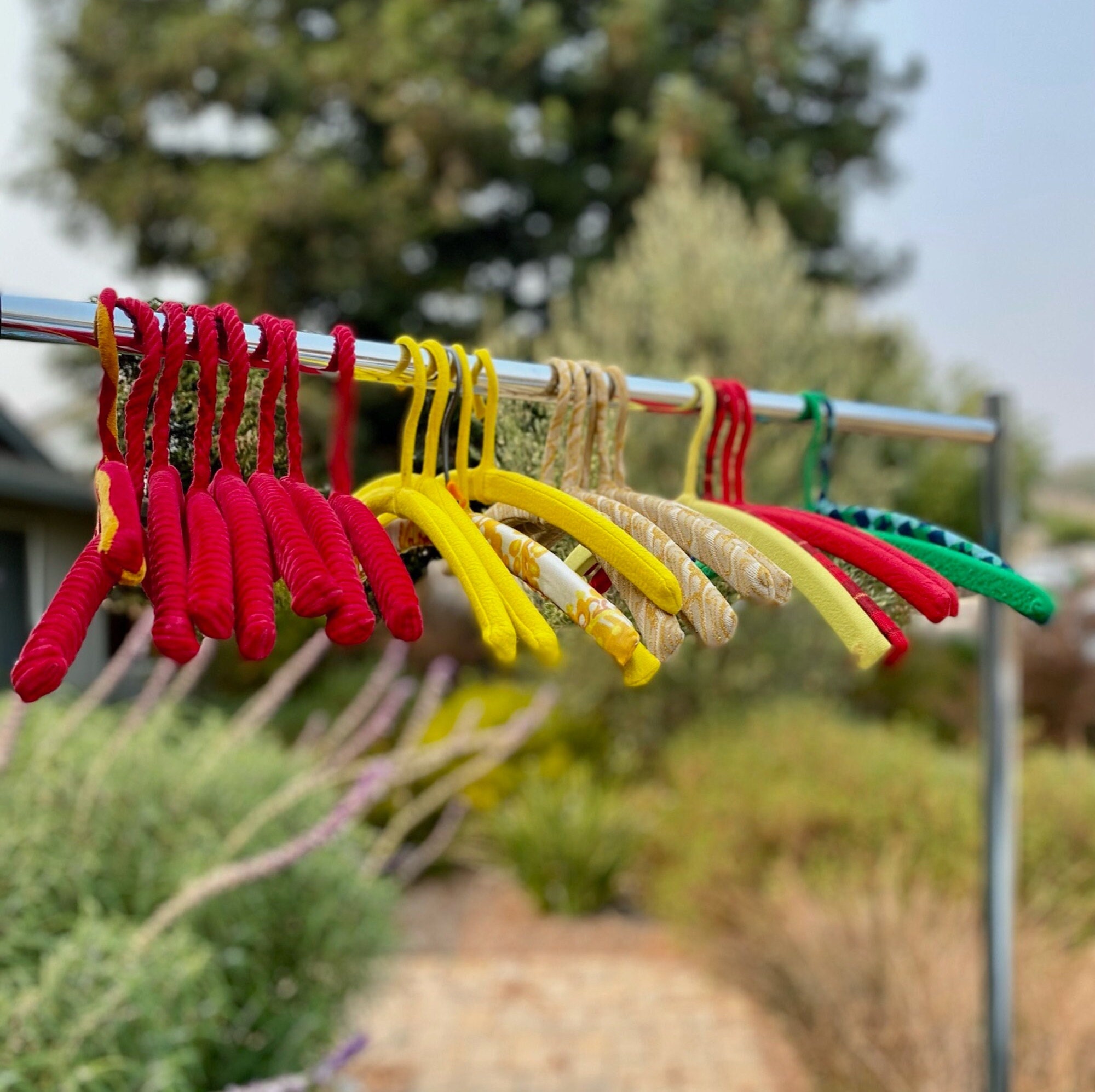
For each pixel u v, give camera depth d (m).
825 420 1.03
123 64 10.09
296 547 0.49
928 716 7.43
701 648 5.95
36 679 0.40
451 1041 3.58
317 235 9.09
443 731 5.73
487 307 8.94
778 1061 3.39
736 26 11.08
